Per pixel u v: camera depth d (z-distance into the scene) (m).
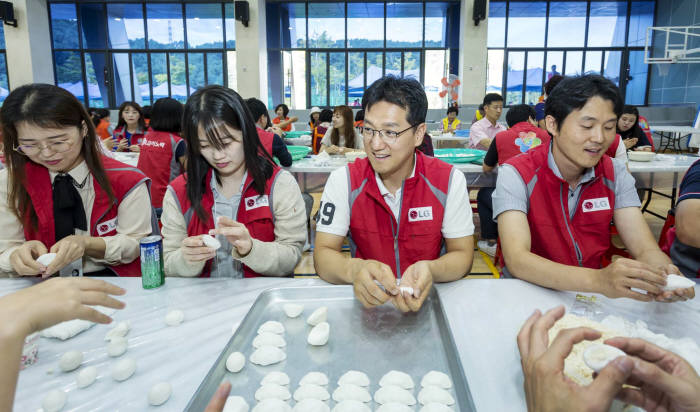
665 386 0.39
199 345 0.71
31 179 1.15
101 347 0.72
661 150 8.78
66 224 1.20
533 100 9.67
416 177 1.14
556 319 0.53
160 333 0.76
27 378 0.63
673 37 9.12
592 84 1.02
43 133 1.00
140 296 0.92
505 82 9.58
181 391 0.59
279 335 0.76
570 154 1.08
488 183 2.78
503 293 0.93
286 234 1.24
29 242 1.02
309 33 9.49
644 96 9.86
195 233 1.20
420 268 0.88
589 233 1.22
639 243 1.15
